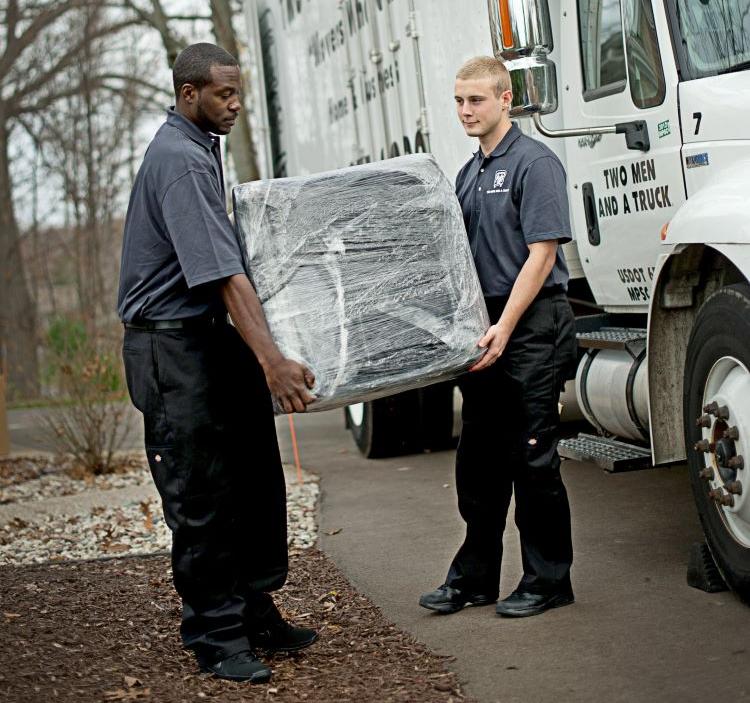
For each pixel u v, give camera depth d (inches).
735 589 179.5
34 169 940.0
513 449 182.5
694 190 206.5
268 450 172.1
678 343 199.5
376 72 323.9
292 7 408.2
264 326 156.3
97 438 384.8
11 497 347.9
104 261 938.1
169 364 158.9
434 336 164.2
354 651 173.5
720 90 199.0
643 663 158.1
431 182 167.8
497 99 178.7
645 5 215.3
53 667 167.9
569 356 181.5
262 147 454.3
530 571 185.5
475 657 167.2
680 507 251.8
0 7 900.6
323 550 244.1
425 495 293.9
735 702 141.6
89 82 910.4
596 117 235.3
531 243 174.2
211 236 153.4
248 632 173.2
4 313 873.5
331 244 161.9
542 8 186.1
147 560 245.3
